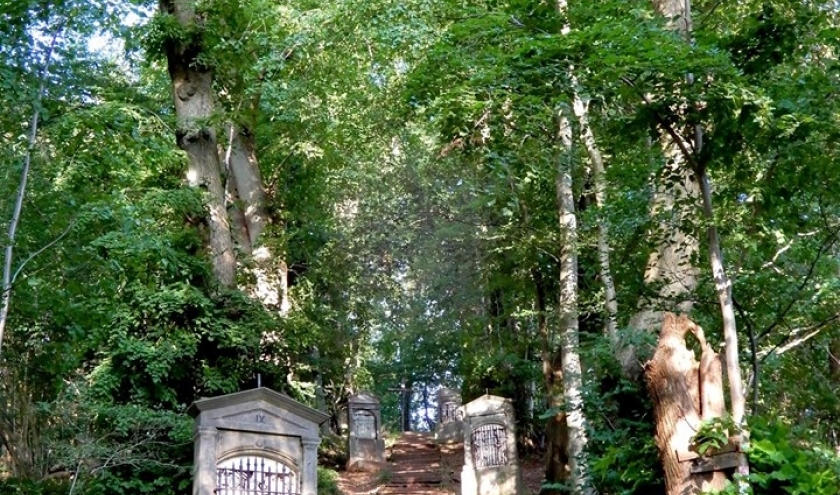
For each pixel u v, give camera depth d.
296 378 20.28
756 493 6.65
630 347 10.22
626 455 8.09
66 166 9.72
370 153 20.47
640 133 8.45
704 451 6.69
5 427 12.08
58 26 9.30
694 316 9.84
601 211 10.52
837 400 12.39
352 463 22.94
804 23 8.20
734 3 11.38
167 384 14.78
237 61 17.72
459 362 29.16
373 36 15.66
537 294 18.03
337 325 24.84
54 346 11.11
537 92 8.62
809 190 8.52
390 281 25.97
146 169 14.22
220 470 11.88
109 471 13.15
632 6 9.48
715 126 7.67
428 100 10.23
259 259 20.42
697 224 8.33
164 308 14.56
